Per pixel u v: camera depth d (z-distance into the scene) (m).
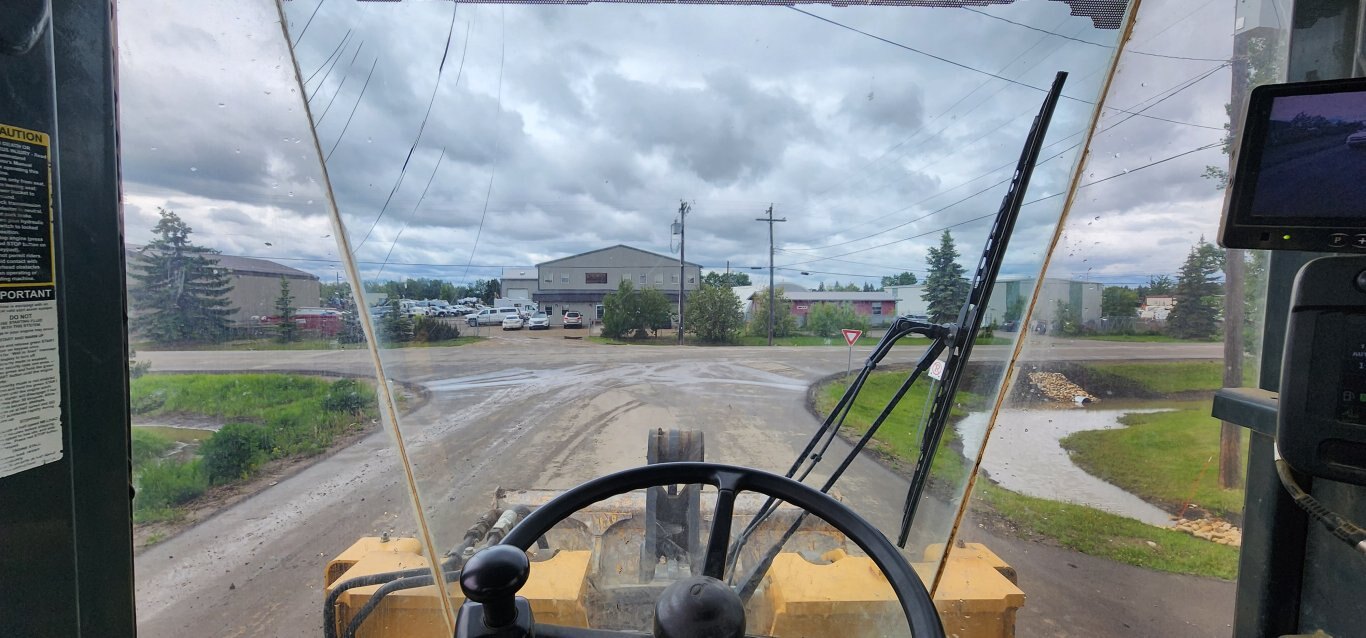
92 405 0.97
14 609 0.85
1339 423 0.82
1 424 0.83
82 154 0.95
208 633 1.70
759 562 1.48
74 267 0.94
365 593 1.51
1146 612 1.85
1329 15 1.12
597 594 1.49
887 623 1.39
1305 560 1.21
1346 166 0.81
